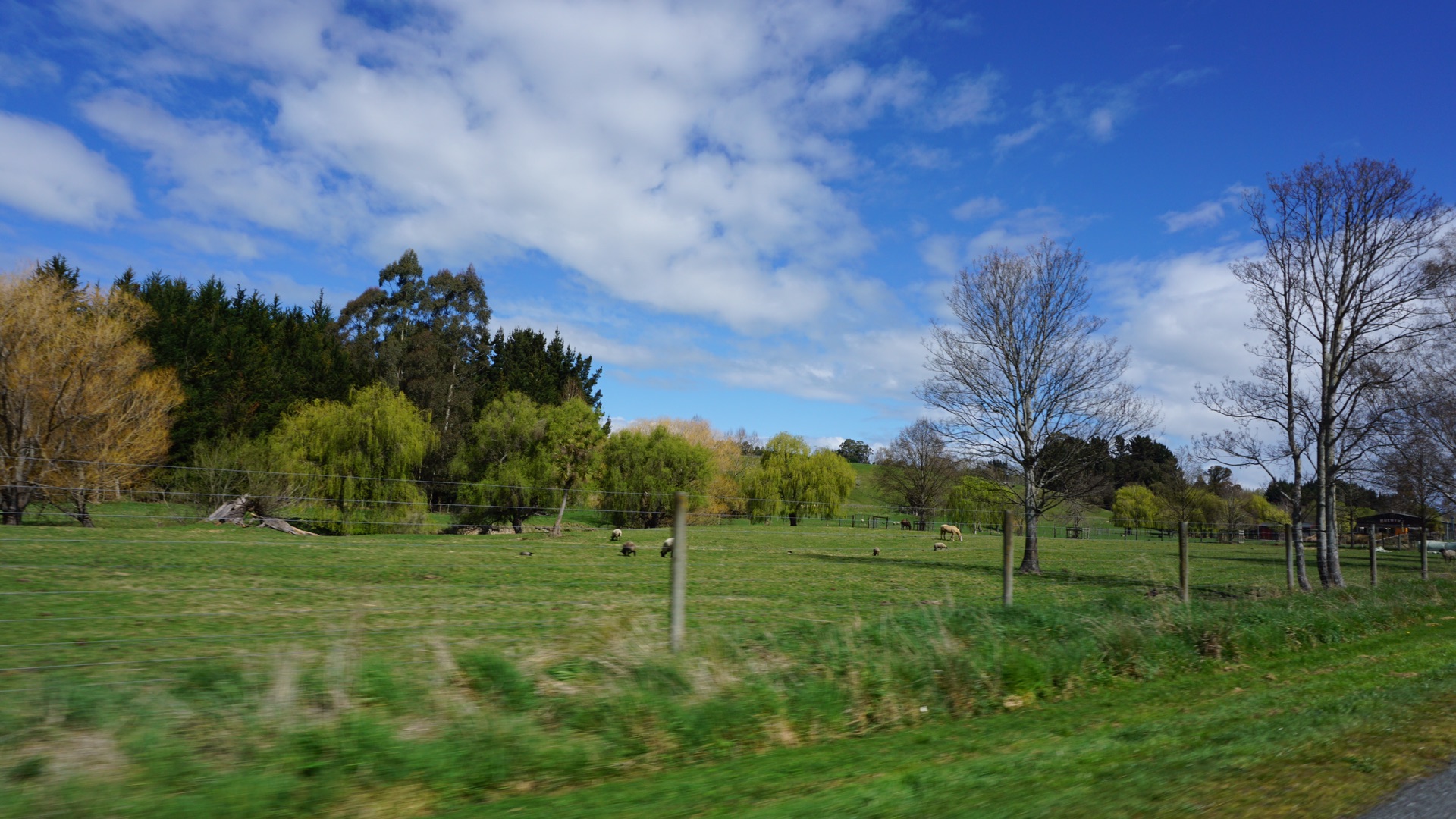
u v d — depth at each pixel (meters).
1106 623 9.95
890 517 79.69
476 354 86.62
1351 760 5.29
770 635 8.63
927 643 8.31
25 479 16.98
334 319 85.44
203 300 62.91
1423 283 21.58
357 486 39.66
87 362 28.72
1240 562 38.47
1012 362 29.88
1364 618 13.30
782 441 73.50
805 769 5.61
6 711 5.31
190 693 5.87
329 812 4.43
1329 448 22.42
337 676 5.93
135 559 17.53
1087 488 29.56
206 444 38.50
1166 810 4.32
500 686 6.21
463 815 4.55
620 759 5.60
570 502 46.41
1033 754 5.82
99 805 4.13
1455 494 25.50
